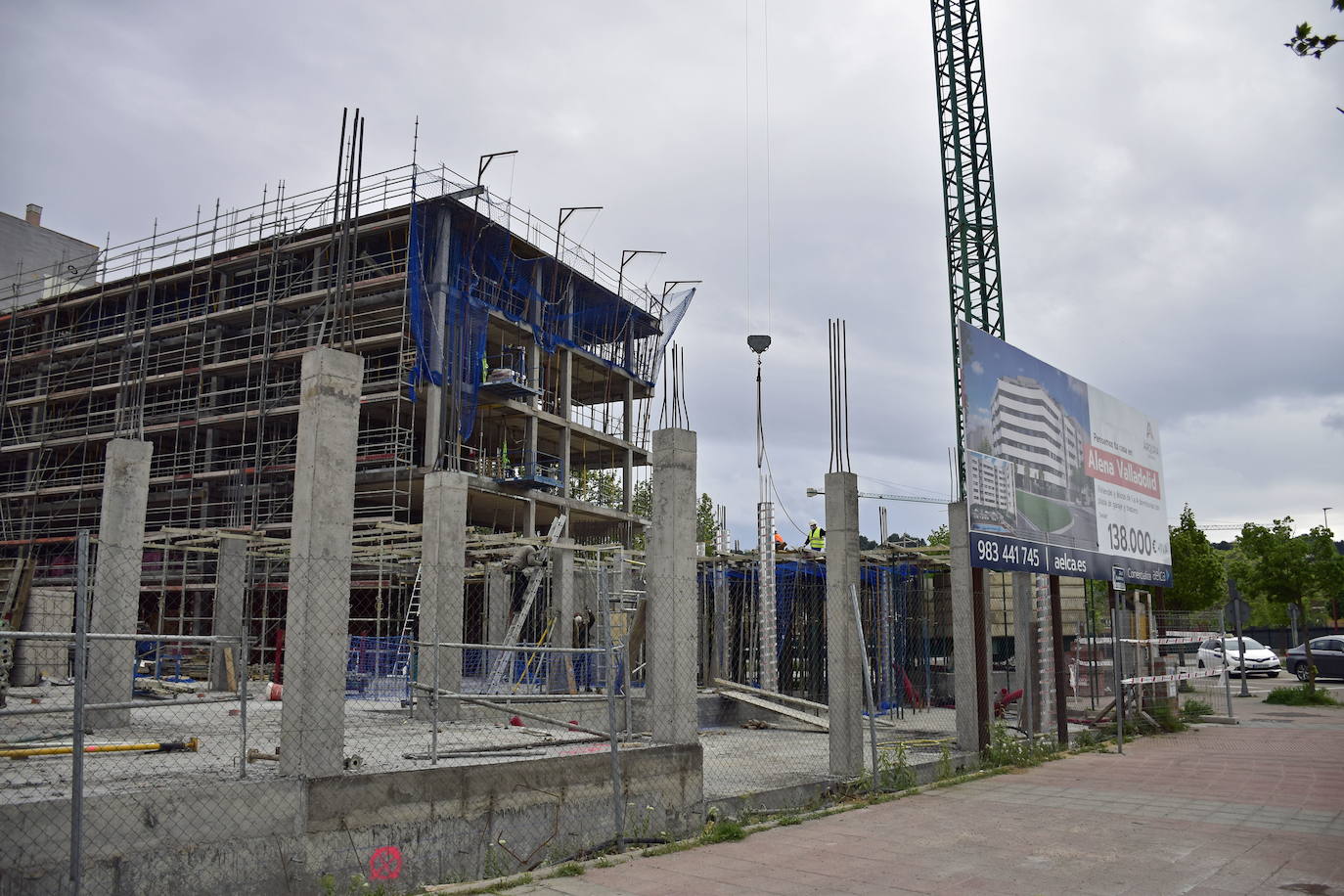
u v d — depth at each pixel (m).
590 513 47.31
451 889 7.16
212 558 32.50
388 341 39.59
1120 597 20.03
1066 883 7.24
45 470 41.94
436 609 14.51
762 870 7.73
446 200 38.53
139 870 6.15
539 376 44.81
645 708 15.31
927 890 7.05
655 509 10.80
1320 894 6.94
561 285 47.75
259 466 33.22
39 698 13.69
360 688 19.17
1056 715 16.44
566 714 14.95
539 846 8.41
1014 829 9.34
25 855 5.77
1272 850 8.38
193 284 41.62
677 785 9.74
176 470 40.91
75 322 45.38
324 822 7.03
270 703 15.89
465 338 39.28
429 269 39.16
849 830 9.29
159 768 7.73
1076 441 18.50
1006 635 23.84
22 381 46.34
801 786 10.95
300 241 39.91
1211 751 15.70
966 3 33.28
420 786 7.65
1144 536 21.62
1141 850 8.38
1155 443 23.16
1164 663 20.67
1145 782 12.41
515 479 41.25
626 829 9.16
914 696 21.62
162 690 17.11
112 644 11.77
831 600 12.27
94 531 40.31
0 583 19.28
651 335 53.94
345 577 7.61
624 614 22.14
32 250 49.56
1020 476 15.94
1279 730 19.19
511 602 23.44
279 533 33.41
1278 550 38.66
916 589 23.92
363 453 40.97
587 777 8.91
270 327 37.75
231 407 40.16
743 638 23.45
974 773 13.14
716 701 19.58
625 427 52.06
